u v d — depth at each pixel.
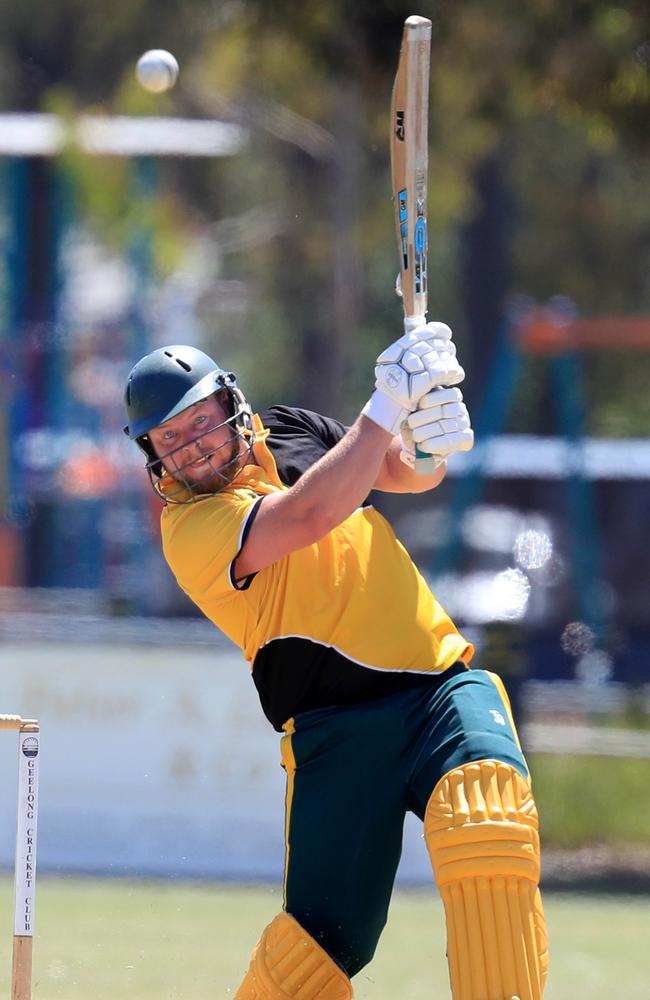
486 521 85.69
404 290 16.72
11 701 39.22
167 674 39.06
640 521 84.88
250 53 70.44
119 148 71.31
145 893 36.12
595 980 27.53
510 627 46.88
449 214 82.00
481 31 47.41
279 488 16.73
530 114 68.25
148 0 81.75
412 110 16.48
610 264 102.00
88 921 32.25
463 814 15.75
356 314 88.25
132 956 28.44
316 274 96.44
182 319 77.44
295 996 16.59
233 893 36.50
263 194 97.44
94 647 39.25
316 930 16.72
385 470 17.84
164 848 38.69
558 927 33.31
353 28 45.47
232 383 16.66
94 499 75.06
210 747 38.91
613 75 47.31
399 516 91.81
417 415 15.65
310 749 16.70
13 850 38.94
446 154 68.62
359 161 86.12
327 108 80.00
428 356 15.66
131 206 72.62
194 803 38.78
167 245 73.94
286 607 16.50
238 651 39.03
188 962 28.03
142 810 38.81
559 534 84.69
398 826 16.72
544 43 47.31
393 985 26.73
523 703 46.59
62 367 73.38
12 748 39.12
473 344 99.88
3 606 67.69
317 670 16.56
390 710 16.50
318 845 16.64
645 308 102.12
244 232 95.44
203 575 16.19
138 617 66.19
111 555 76.31
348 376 89.44
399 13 45.03
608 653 73.38
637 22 46.84
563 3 46.91
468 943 15.62
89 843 38.81
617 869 42.50
